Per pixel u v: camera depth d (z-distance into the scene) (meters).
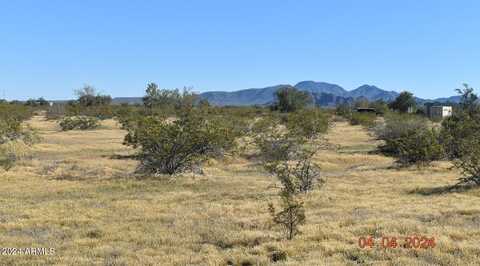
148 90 72.56
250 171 24.70
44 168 23.17
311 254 9.00
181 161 22.86
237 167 25.94
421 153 26.45
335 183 19.44
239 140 36.28
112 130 56.00
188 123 23.06
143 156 23.09
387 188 17.73
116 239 10.45
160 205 14.41
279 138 29.30
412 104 92.94
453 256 8.70
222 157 28.31
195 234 10.84
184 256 9.02
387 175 21.97
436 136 27.83
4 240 10.23
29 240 10.28
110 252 9.34
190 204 14.60
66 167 24.06
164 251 9.48
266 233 10.67
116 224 11.84
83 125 57.22
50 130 55.47
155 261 8.72
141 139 22.53
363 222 11.56
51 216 12.66
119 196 16.20
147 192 17.28
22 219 12.26
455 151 27.34
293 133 30.03
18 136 31.66
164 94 71.75
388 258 8.71
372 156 31.36
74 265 8.52
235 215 12.84
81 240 10.27
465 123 28.20
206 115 26.89
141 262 8.64
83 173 22.05
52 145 35.34
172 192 17.12
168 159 22.62
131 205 14.31
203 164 26.25
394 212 12.91
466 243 9.52
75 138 43.59
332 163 28.56
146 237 10.52
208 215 12.87
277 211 13.02
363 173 22.98
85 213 13.10
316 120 39.72
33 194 16.47
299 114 41.78
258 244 9.92
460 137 27.23
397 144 29.78
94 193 16.83
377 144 40.47
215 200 15.30
